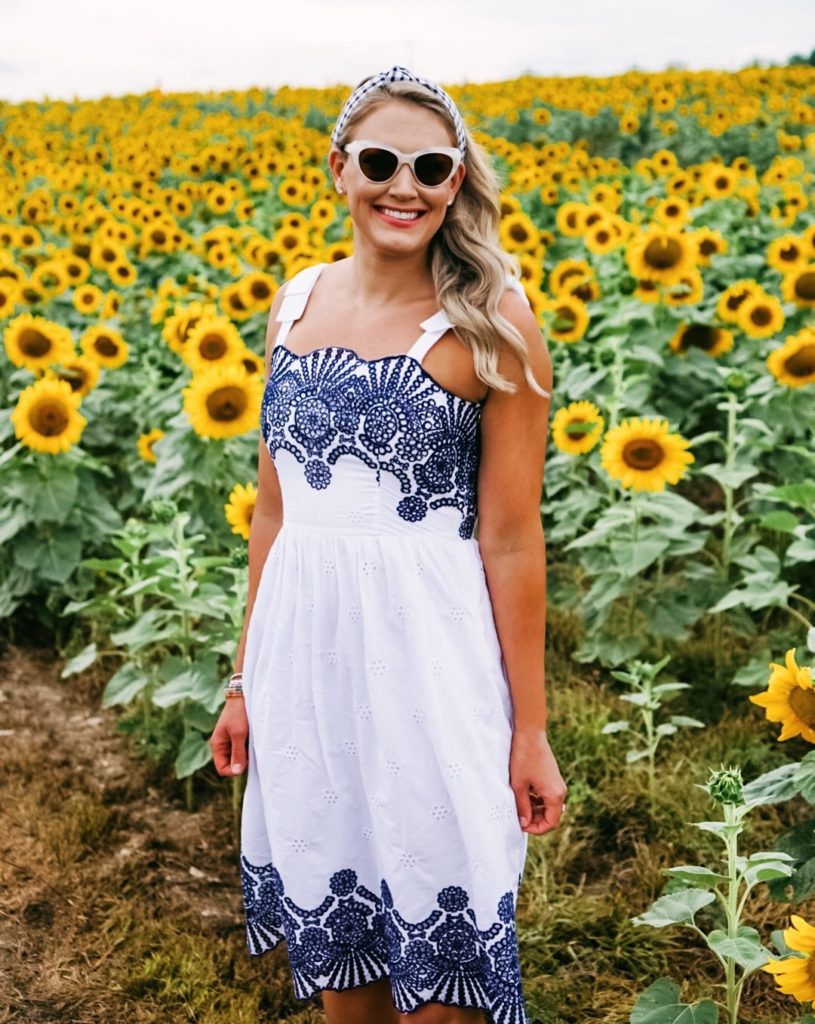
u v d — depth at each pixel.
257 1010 2.84
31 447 4.71
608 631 4.32
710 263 6.96
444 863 2.08
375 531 2.04
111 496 5.87
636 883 3.25
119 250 7.62
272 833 2.22
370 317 2.05
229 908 3.24
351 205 2.02
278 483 2.32
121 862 3.39
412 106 1.96
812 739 2.37
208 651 3.64
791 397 5.02
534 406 2.05
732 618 4.36
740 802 2.40
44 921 3.14
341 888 2.21
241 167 12.24
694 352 5.82
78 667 3.79
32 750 3.96
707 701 4.10
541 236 8.18
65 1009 2.84
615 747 3.80
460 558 2.08
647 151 14.95
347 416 2.01
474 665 2.08
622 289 5.80
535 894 3.18
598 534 4.25
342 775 2.14
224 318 4.66
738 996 2.56
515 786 2.16
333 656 2.09
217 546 4.74
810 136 13.51
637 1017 2.39
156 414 5.68
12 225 9.55
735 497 5.82
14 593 4.71
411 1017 2.16
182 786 3.78
